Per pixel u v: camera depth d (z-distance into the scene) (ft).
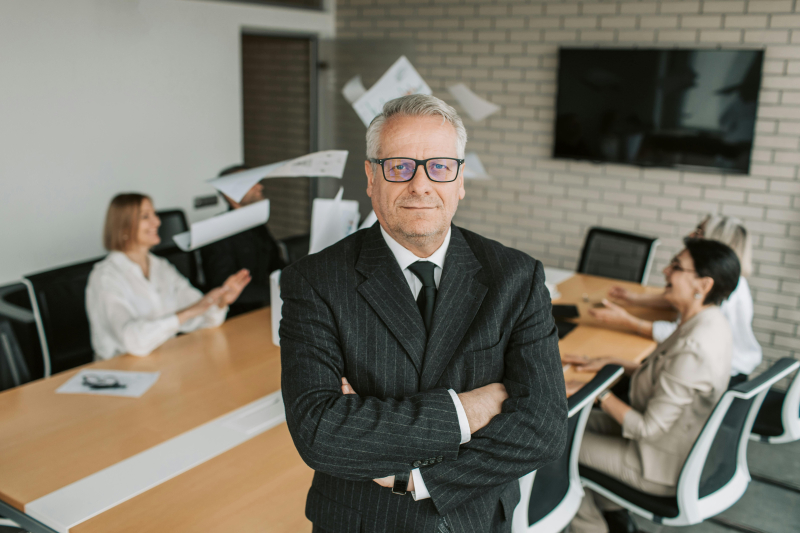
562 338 8.73
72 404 6.35
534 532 5.73
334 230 6.99
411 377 3.35
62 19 11.84
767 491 9.32
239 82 15.28
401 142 3.13
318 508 3.58
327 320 3.36
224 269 10.71
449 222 3.29
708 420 6.19
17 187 11.68
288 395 3.30
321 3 17.61
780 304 13.37
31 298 8.13
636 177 14.44
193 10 13.99
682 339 6.87
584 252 12.28
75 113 12.31
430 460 3.18
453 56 16.20
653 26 13.71
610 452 7.15
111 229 8.43
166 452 5.48
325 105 17.72
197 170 14.70
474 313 3.43
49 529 4.58
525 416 3.24
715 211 13.71
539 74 15.17
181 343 8.02
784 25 12.44
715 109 13.23
